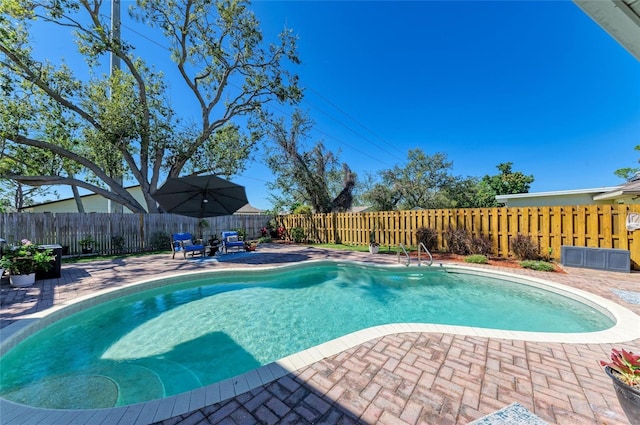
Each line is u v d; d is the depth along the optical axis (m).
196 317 5.04
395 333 3.48
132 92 13.46
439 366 2.73
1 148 12.00
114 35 13.22
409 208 19.30
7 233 8.97
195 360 3.63
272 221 17.27
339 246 12.79
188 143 15.29
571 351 3.01
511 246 8.62
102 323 4.73
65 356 3.69
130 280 6.34
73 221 10.36
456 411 2.09
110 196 13.84
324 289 6.73
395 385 2.43
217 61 14.85
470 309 5.38
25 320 3.91
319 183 16.91
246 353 3.84
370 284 7.09
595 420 1.99
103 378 3.19
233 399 2.27
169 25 13.67
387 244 11.95
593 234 7.32
